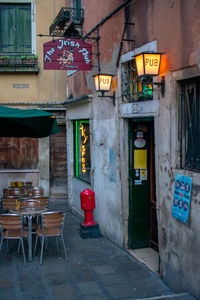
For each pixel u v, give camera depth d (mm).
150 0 5438
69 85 10602
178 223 4773
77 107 9602
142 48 5738
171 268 5000
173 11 4781
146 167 6723
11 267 6016
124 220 6711
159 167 5305
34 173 11766
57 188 12023
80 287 5180
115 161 7020
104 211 7707
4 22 11586
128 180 6664
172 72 4859
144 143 6703
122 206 6773
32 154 11734
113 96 7008
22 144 11672
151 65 4797
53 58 7223
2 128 7586
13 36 11602
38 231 6527
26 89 11617
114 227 7168
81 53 7430
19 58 11250
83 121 9586
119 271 5766
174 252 4898
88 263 6164
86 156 9352
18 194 8477
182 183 4656
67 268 5945
